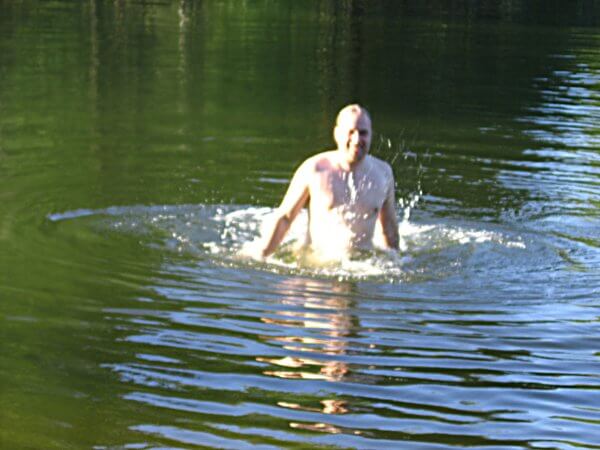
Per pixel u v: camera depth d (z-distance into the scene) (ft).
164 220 25.89
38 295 20.36
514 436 15.37
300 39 66.13
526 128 40.50
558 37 72.79
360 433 15.24
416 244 24.85
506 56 61.46
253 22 74.69
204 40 63.00
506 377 17.40
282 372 17.25
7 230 24.45
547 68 57.11
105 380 16.76
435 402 16.40
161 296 20.54
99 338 18.40
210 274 22.02
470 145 37.11
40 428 15.12
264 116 40.93
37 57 53.26
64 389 16.40
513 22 82.99
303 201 23.89
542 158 35.24
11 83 45.91
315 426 15.43
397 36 70.23
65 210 26.37
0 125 37.24
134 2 83.30
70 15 72.69
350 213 23.93
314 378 17.07
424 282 22.12
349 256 23.68
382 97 46.65
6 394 16.17
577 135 39.50
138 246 23.68
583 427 15.75
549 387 17.12
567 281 22.58
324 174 23.91
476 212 28.17
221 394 16.37
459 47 65.16
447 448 14.92
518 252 24.58
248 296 20.75
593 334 19.48
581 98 47.91
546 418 16.02
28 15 71.72
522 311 20.63
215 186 29.76
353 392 16.60
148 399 16.15
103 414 15.58
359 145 23.58
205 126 38.45
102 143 34.86
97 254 23.00
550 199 29.86
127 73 49.62
